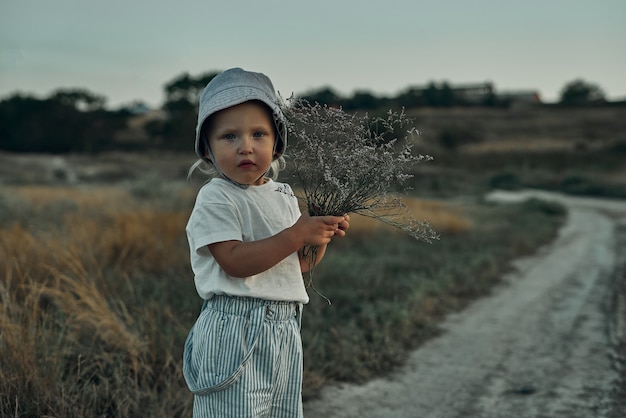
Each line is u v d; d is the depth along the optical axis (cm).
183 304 462
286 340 199
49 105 6456
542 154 6078
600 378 425
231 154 194
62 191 1540
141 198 1470
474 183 4266
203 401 193
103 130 6456
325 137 202
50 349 320
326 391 387
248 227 196
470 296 716
